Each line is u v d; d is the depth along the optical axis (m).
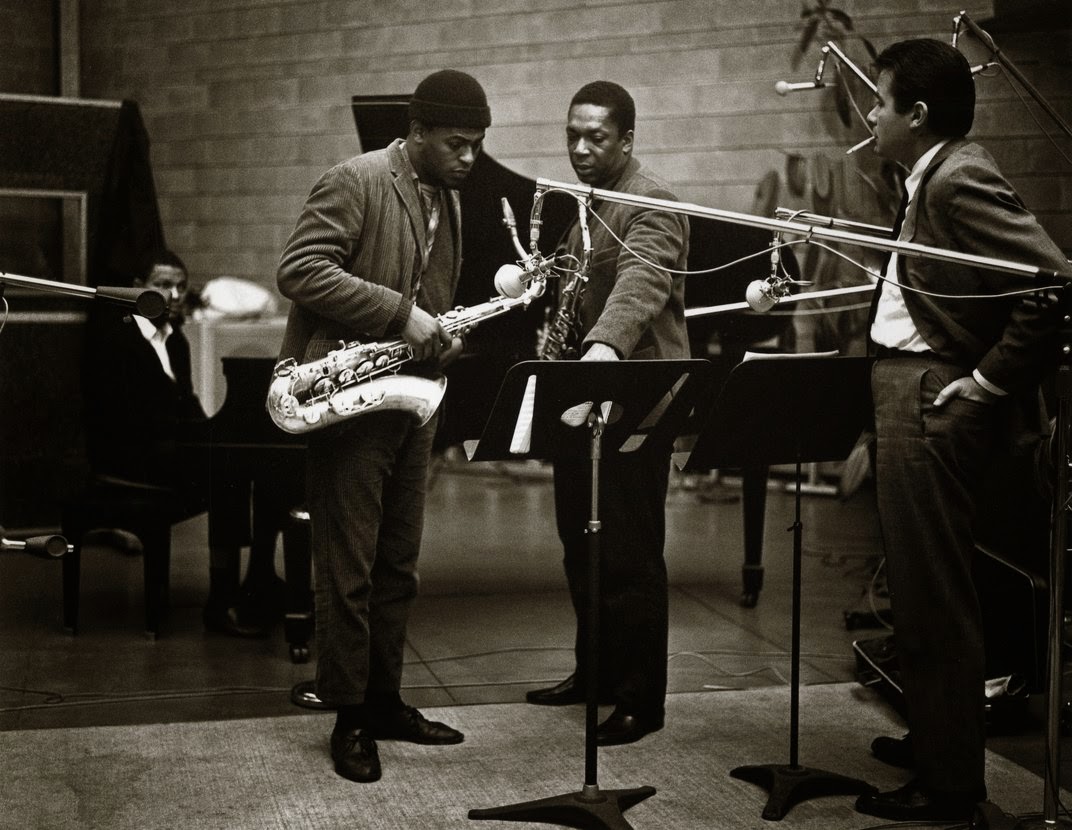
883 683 3.51
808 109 6.57
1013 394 2.60
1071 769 3.07
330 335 2.94
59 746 3.12
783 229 2.62
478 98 2.91
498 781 2.93
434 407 3.00
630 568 3.22
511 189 4.23
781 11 6.60
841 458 2.94
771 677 3.81
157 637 4.16
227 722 3.32
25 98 5.39
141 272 5.10
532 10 7.23
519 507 6.77
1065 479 2.49
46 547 2.18
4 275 2.51
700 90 6.83
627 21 7.00
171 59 8.02
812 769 2.91
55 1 7.46
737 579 5.12
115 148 5.21
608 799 2.69
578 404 2.60
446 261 3.11
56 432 5.59
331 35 7.71
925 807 2.71
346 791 2.86
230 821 2.68
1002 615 3.32
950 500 2.66
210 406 6.61
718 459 2.77
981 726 2.69
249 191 7.96
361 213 2.89
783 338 5.36
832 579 5.14
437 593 4.92
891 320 2.74
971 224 2.56
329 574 2.96
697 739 3.25
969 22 3.57
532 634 4.33
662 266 3.10
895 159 2.78
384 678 3.17
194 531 6.08
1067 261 2.53
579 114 3.19
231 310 6.86
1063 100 5.45
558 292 3.62
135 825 2.65
